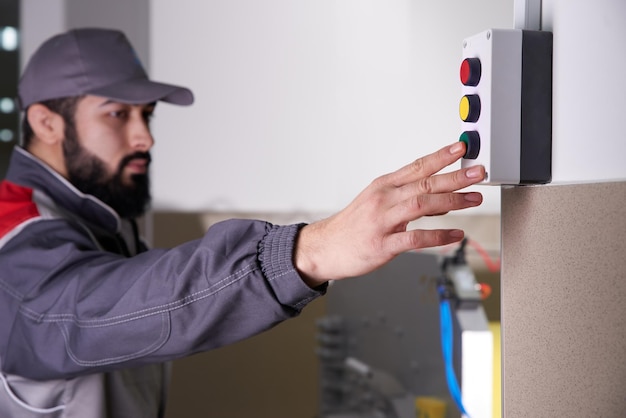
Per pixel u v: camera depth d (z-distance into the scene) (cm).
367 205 77
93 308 103
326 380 212
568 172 71
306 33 263
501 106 73
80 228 135
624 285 63
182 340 94
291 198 266
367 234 77
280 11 262
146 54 256
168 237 256
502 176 73
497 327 216
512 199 82
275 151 264
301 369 252
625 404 63
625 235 63
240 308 90
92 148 162
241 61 261
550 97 74
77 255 115
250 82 262
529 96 74
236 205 264
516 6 78
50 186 151
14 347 115
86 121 161
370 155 266
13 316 116
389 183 78
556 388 74
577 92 70
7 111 257
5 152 258
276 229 89
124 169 166
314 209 267
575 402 70
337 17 263
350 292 204
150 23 256
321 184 267
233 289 88
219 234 92
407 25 260
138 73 167
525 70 74
